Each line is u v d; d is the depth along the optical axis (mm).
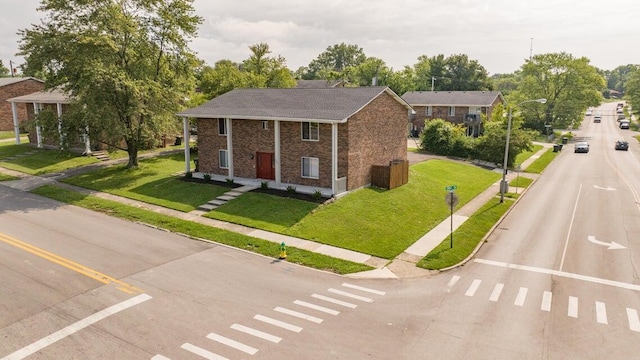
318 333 13211
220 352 12117
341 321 14008
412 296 16141
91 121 32625
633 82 118500
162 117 36188
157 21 35688
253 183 30906
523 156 56906
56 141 34375
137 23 34812
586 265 19578
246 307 14852
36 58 32625
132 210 26328
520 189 36906
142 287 16234
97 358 11844
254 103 32875
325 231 23109
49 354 12039
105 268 17891
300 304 15195
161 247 20641
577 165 50219
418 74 118750
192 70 39750
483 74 115562
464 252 21031
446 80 113250
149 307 14711
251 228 23500
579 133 89500
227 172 33594
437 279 17875
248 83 51719
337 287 16812
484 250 21734
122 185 32094
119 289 16016
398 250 21266
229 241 21516
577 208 30250
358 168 29688
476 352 12328
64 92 34750
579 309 15180
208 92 50562
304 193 28344
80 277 16969
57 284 16328
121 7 34594
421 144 53562
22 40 33062
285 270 18359
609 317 14586
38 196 29844
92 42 31609
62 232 22375
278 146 30109
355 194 28469
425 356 12078
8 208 26781
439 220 26672
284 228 23391
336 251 20781
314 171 29781
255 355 11992
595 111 146625
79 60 31656
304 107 30047
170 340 12727
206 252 20156
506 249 21844
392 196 29234
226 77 50156
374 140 31422
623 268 19219
